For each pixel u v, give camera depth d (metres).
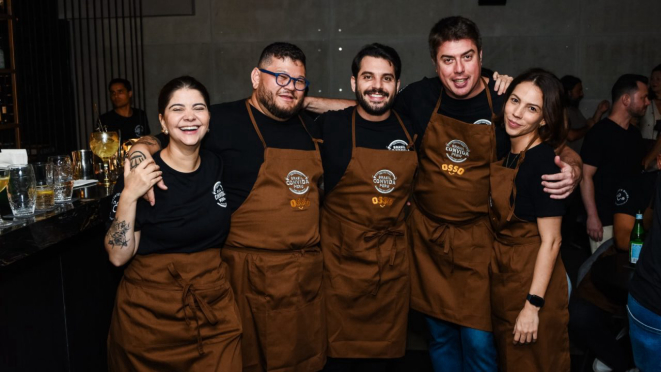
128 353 1.90
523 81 2.05
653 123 4.77
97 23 6.53
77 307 2.09
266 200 2.15
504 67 6.22
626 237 2.61
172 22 6.47
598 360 2.74
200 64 6.49
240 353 2.02
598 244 3.41
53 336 1.93
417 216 2.50
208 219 1.92
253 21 6.39
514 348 2.18
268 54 2.14
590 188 3.39
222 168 2.04
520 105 2.04
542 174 2.05
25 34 5.93
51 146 5.61
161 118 1.89
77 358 2.09
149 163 1.80
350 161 2.31
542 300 2.05
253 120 2.19
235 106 2.23
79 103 6.16
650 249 1.75
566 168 2.01
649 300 1.71
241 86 6.47
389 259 2.38
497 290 2.21
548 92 2.00
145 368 1.91
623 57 6.11
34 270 1.82
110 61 6.16
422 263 2.47
